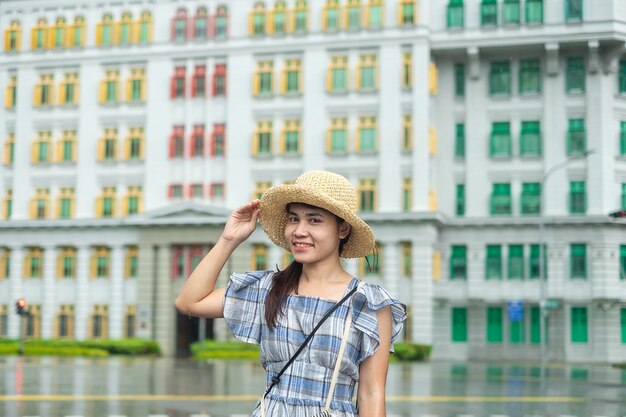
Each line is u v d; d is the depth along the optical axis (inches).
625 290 1600.6
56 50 1818.4
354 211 143.9
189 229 1689.2
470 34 1657.2
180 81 1755.7
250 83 1716.3
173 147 1742.1
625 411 648.4
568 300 1610.5
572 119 1668.3
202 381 920.9
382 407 134.8
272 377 136.8
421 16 1638.8
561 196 1652.3
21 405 644.1
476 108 1708.9
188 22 1753.2
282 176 1692.9
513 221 1648.6
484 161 1697.8
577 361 1594.5
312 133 1681.8
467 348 1656.0
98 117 1792.6
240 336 143.1
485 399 737.6
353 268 1636.3
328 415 131.6
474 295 1657.2
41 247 1795.0
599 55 1646.2
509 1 1648.6
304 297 136.9
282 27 1707.7
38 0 1833.2
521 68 1699.1
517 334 1642.5
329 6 1688.0
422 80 1632.6
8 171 1836.9
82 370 1113.4
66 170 1804.9
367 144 1659.7
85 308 1755.7
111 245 1748.3
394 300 137.9
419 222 1604.3
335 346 133.4
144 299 1704.0
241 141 1712.6
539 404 698.2
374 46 1659.7
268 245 1672.0
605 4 1610.5
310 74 1689.2
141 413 598.9
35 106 1825.8
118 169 1775.3
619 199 1644.9
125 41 1781.5
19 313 1566.2
